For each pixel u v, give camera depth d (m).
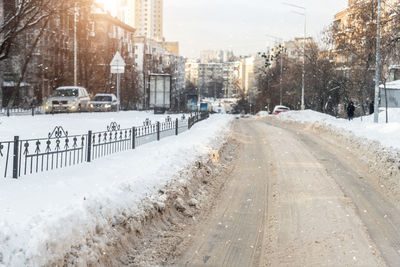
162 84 52.25
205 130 27.97
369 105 48.25
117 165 12.05
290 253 7.64
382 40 34.72
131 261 7.04
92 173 10.60
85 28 67.44
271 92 90.94
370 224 9.62
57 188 8.45
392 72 47.62
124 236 7.43
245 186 13.71
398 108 39.81
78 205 6.73
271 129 38.62
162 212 9.23
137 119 37.78
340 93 61.06
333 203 11.22
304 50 59.09
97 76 67.94
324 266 7.02
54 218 5.91
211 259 7.38
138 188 9.08
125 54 96.06
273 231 8.92
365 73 46.44
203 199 11.66
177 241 8.21
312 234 8.67
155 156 13.75
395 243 8.38
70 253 5.80
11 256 4.91
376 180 14.70
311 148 23.78
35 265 5.07
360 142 22.88
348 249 7.80
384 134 23.42
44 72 55.91
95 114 40.78
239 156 20.78
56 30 59.44
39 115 33.47
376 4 41.31
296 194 12.34
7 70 50.34
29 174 10.31
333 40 51.59
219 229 9.15
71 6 33.94
